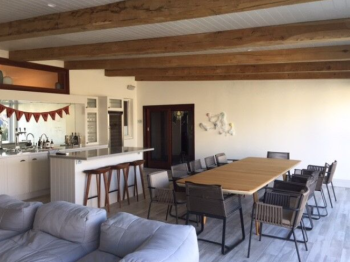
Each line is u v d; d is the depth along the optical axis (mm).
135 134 9547
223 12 2730
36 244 2709
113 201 5863
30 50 5707
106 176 5340
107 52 4918
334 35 3496
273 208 3430
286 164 5559
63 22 3438
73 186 5027
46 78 7004
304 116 7301
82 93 7699
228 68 6445
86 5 3201
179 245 2195
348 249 3830
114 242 2504
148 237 2375
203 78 8047
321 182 4949
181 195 4559
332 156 7051
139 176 6461
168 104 9094
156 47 4543
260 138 7828
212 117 8438
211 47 4172
